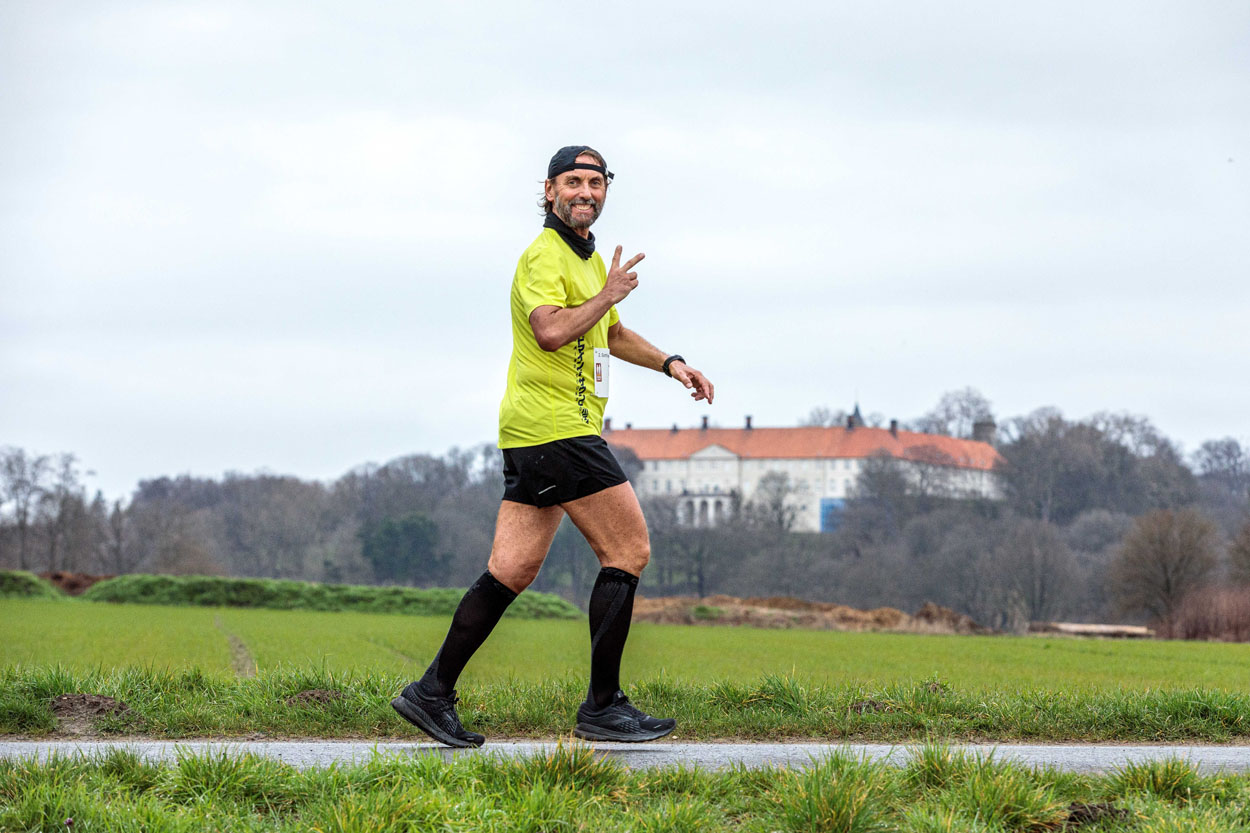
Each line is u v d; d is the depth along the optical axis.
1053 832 5.16
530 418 6.63
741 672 23.06
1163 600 86.69
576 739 6.96
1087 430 156.00
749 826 5.09
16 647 27.39
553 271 6.59
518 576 6.75
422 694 6.69
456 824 4.87
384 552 153.12
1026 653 39.34
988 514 147.00
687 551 140.75
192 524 131.62
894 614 72.31
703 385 7.31
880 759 6.21
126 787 5.39
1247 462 159.88
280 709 7.69
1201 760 6.62
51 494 118.19
